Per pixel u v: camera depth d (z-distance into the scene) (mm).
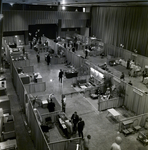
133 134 12086
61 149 9969
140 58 23500
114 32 33406
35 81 19172
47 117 12781
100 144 11172
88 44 33250
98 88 16875
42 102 14586
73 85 18438
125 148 10914
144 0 17703
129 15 29375
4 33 33844
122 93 15164
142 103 13359
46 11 34094
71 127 11469
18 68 20422
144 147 11016
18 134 12000
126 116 14055
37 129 9922
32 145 11109
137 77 21547
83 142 10219
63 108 13836
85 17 39000
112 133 12172
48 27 40906
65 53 25984
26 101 13172
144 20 26859
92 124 13031
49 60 24469
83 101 16078
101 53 29750
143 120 12625
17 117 13789
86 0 17156
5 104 13125
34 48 31656
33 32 39531
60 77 19453
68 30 40281
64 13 36156
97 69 18797
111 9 33125
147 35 26781
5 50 26391
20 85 14781
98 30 37750
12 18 31203
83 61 21469
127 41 30719
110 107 14906
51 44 31031
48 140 11062
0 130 10625
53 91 17734
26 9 35500
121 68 24109
